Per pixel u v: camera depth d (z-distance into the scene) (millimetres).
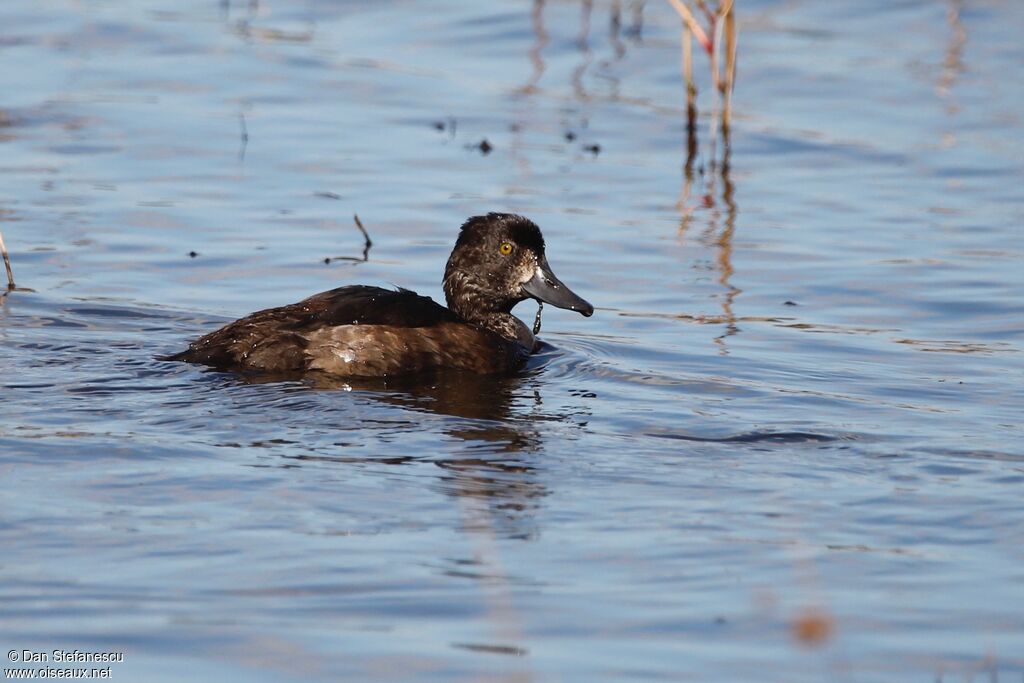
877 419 11227
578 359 13055
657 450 10398
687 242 16391
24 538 8586
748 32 24969
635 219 17141
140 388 11359
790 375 12469
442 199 17641
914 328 13891
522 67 23203
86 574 8164
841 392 11984
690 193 18125
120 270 14922
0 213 16422
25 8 25281
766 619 7797
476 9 26250
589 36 24828
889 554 8641
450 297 13625
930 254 15953
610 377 12422
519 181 18359
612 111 21250
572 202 17672
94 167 18188
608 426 10953
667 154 19625
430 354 12352
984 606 7977
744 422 11102
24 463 9734
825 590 8148
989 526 9039
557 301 13422
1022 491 9617
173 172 18203
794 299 14703
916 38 24516
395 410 11180
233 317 13688
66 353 12258
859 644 7551
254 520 8930
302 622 7680
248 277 14938
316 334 11984
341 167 18672
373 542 8656
